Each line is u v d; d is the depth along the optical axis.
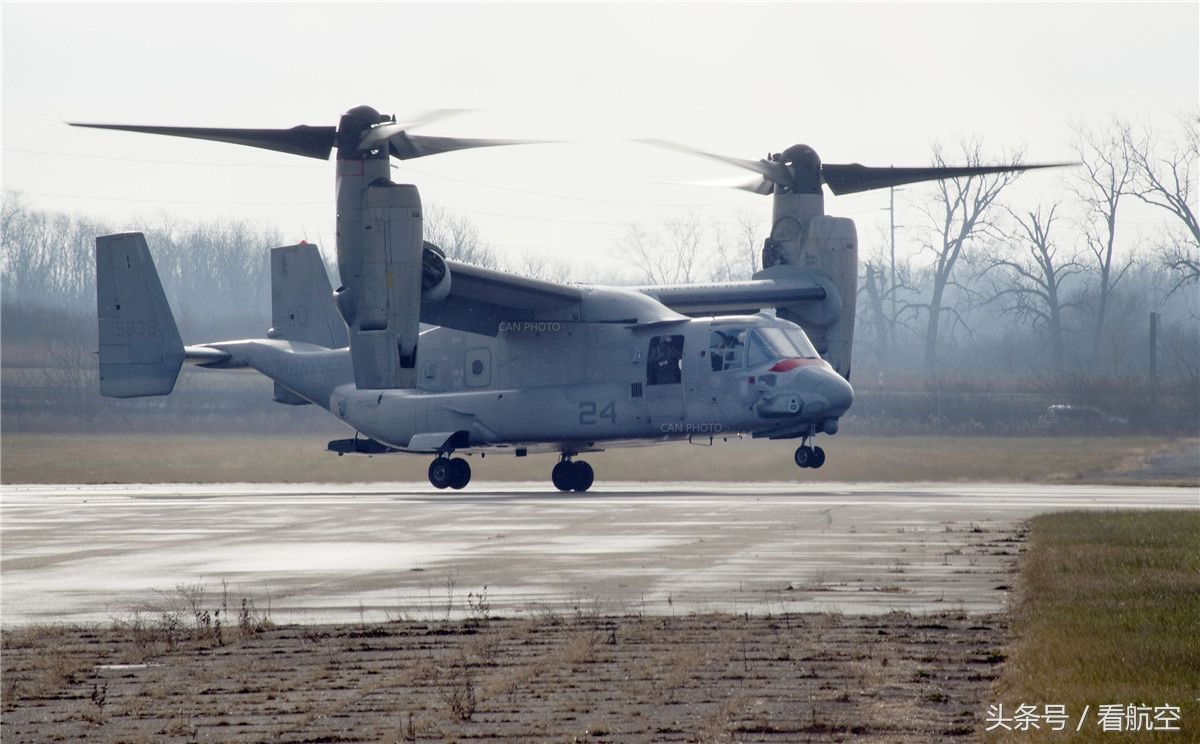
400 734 34.28
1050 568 59.75
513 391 128.25
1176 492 120.25
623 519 92.06
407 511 102.44
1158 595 51.56
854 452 166.38
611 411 123.81
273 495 129.12
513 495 125.19
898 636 45.19
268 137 115.38
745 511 97.50
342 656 44.16
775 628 47.00
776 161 137.88
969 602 52.25
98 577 63.72
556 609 52.12
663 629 47.28
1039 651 41.31
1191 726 32.31
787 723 34.28
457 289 122.88
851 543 73.88
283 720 36.09
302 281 149.25
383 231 113.62
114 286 140.88
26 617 52.69
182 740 34.41
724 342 121.19
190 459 184.12
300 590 58.56
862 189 138.12
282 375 145.00
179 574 64.50
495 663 42.47
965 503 104.06
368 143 113.25
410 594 56.94
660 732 33.72
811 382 117.56
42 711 37.75
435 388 133.12
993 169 132.75
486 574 62.88
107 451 197.88
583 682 39.44
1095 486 134.12
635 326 124.69
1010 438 196.12
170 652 45.41
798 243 137.25
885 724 33.97
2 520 96.62
